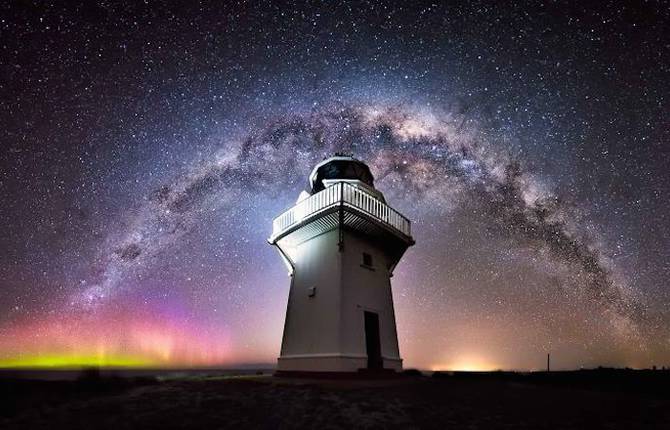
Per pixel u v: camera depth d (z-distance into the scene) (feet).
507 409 31.17
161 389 39.06
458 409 31.04
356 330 52.01
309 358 51.98
